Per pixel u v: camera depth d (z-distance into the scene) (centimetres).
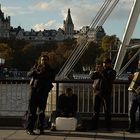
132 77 1490
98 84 1503
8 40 19138
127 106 1620
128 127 1584
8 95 1650
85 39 2702
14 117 1614
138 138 1372
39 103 1433
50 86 1445
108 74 1495
